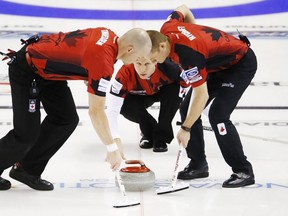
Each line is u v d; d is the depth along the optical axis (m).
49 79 15.08
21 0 32.38
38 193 15.94
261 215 14.57
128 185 16.02
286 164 18.42
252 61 16.25
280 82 24.84
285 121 21.95
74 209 14.83
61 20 30.20
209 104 16.98
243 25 29.75
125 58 14.04
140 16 31.02
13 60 14.98
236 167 16.53
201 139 17.05
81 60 13.96
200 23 29.92
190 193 15.98
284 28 29.52
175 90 19.06
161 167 18.08
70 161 18.50
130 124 22.06
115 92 17.31
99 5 32.53
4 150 15.38
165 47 14.78
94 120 13.85
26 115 15.14
